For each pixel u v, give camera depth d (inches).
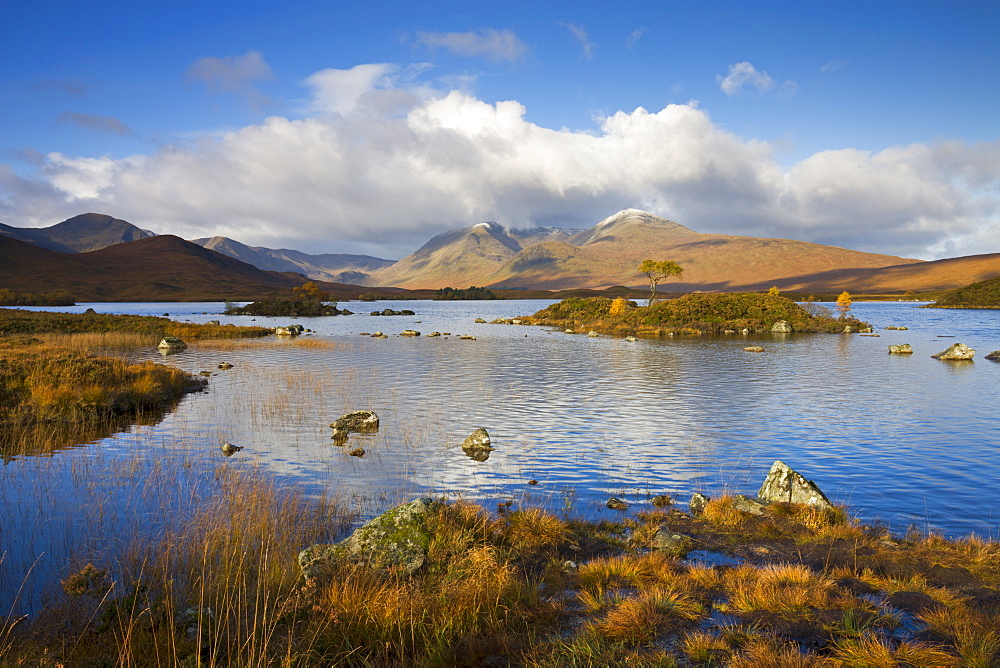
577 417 860.0
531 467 610.5
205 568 349.1
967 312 5083.7
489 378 1273.4
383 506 490.6
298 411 906.7
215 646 254.2
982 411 900.6
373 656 254.5
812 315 3147.1
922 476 574.6
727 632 257.3
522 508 486.9
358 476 578.2
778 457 647.1
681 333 2723.9
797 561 363.3
